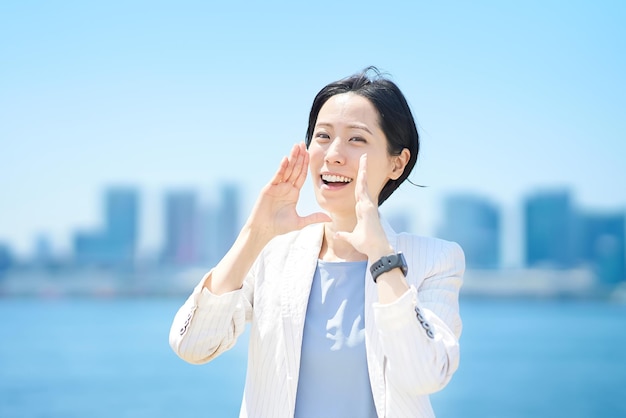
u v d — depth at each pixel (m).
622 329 40.59
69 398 15.88
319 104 2.20
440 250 2.10
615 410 14.89
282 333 2.01
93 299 93.69
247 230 2.07
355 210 2.12
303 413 1.97
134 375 19.86
